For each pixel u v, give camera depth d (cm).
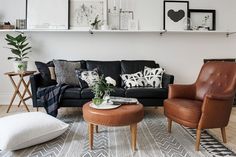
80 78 361
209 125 237
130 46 434
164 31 416
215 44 443
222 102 238
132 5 427
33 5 411
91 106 240
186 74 445
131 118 222
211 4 437
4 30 398
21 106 416
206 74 299
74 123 319
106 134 278
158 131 291
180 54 441
